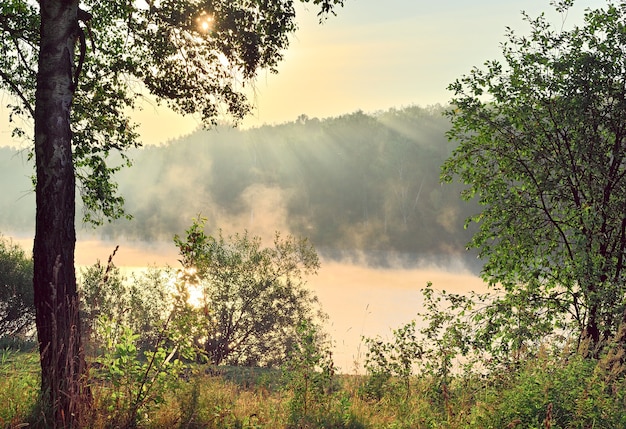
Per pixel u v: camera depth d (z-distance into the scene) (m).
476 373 10.59
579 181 13.44
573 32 13.45
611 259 12.91
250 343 25.50
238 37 11.34
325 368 8.27
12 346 15.45
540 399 7.30
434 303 13.03
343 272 94.94
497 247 13.86
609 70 12.75
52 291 7.13
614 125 13.11
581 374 8.02
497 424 7.21
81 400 6.32
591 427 7.09
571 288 12.90
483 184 14.16
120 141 14.42
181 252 7.04
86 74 13.59
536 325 12.29
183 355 6.91
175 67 12.66
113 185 14.70
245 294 25.20
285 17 10.29
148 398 6.49
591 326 12.15
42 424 6.13
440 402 9.48
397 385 10.16
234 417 6.93
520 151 13.73
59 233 7.30
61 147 7.47
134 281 22.28
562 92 13.11
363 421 7.82
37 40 13.01
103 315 6.88
